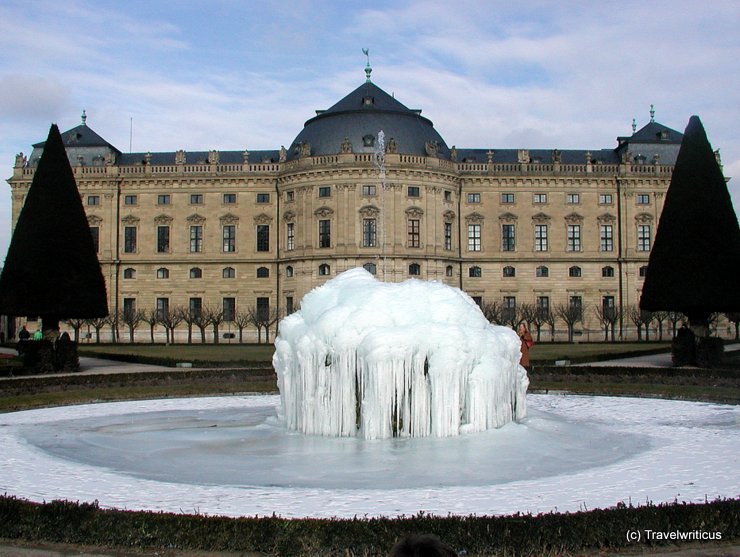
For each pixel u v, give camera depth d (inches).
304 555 564.1
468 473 890.1
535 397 1663.4
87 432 1216.8
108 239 5039.4
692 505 621.9
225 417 1379.2
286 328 1242.0
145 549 589.9
